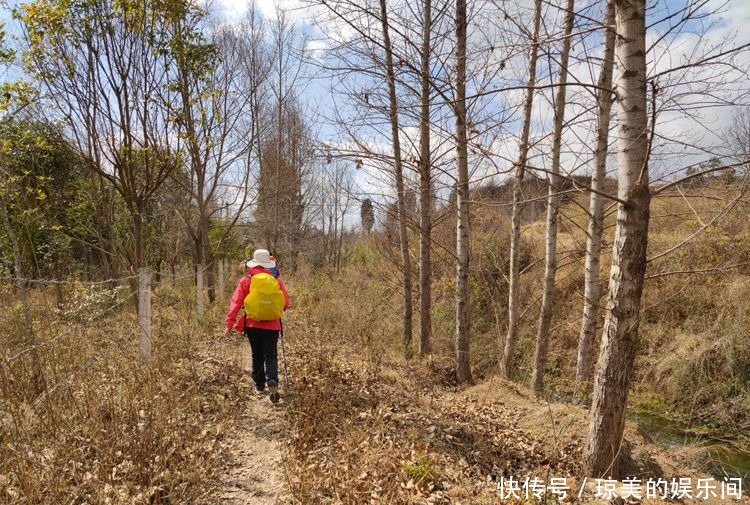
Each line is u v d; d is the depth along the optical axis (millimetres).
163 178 8297
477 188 8555
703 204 8742
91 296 5434
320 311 11781
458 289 8039
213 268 15211
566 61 7148
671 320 11164
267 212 19375
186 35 7930
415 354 9180
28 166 7848
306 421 4719
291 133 18094
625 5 3750
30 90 6562
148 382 4852
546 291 8242
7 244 6793
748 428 8266
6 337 4586
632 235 3947
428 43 7359
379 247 12156
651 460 5184
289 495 3709
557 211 8094
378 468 4137
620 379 4223
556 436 5500
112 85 7293
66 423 3932
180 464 3840
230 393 5504
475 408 6664
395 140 8289
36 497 3090
